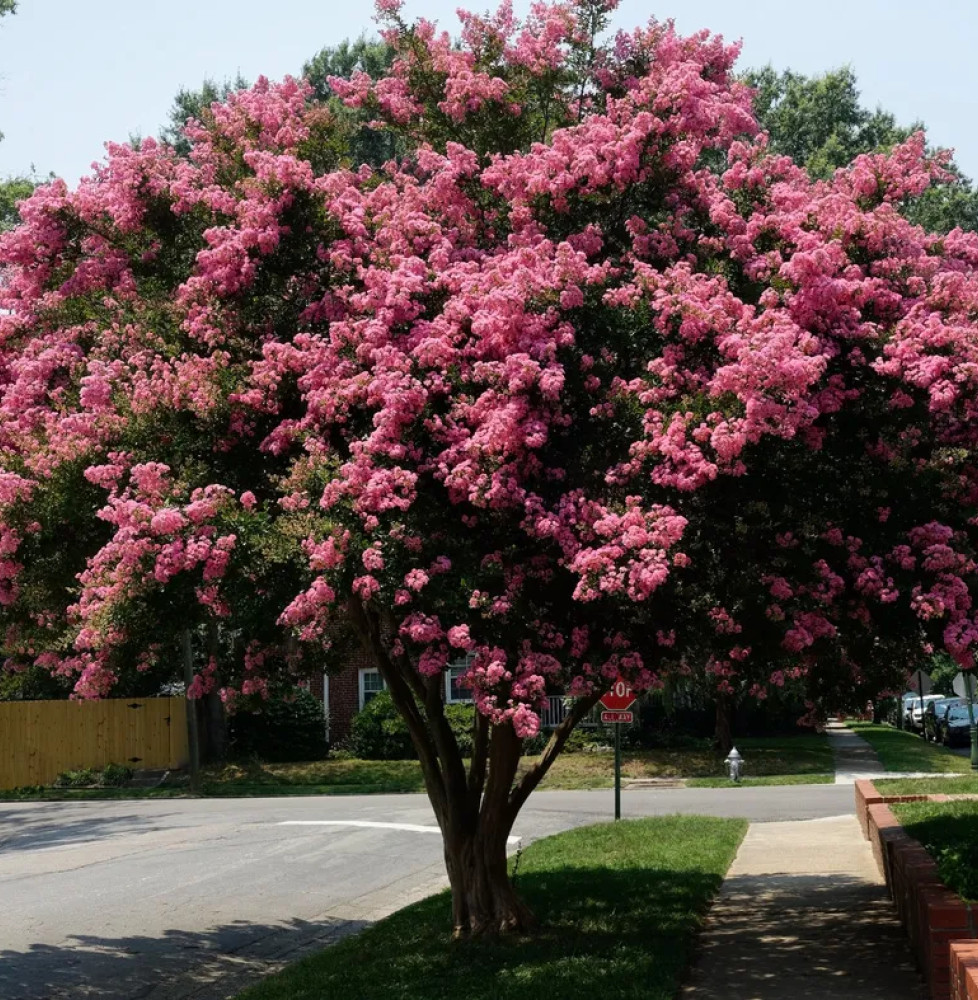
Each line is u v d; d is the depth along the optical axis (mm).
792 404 9344
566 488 9789
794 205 11047
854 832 18953
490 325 9766
